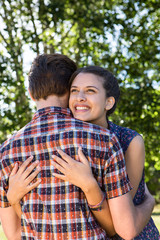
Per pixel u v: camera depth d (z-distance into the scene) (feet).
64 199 4.37
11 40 27.81
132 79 29.58
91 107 4.90
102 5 29.19
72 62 5.28
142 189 5.46
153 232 5.40
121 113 28.89
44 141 4.55
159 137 29.60
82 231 4.31
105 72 5.10
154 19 32.04
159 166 29.96
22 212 4.65
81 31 28.84
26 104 28.09
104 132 4.52
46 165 4.50
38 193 4.49
